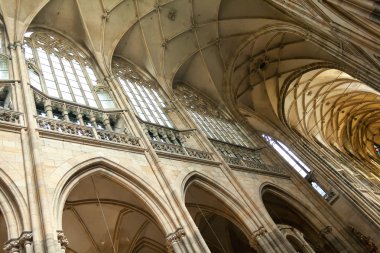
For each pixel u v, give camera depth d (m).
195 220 21.12
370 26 15.35
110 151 14.80
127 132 17.09
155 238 19.72
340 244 20.31
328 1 17.00
